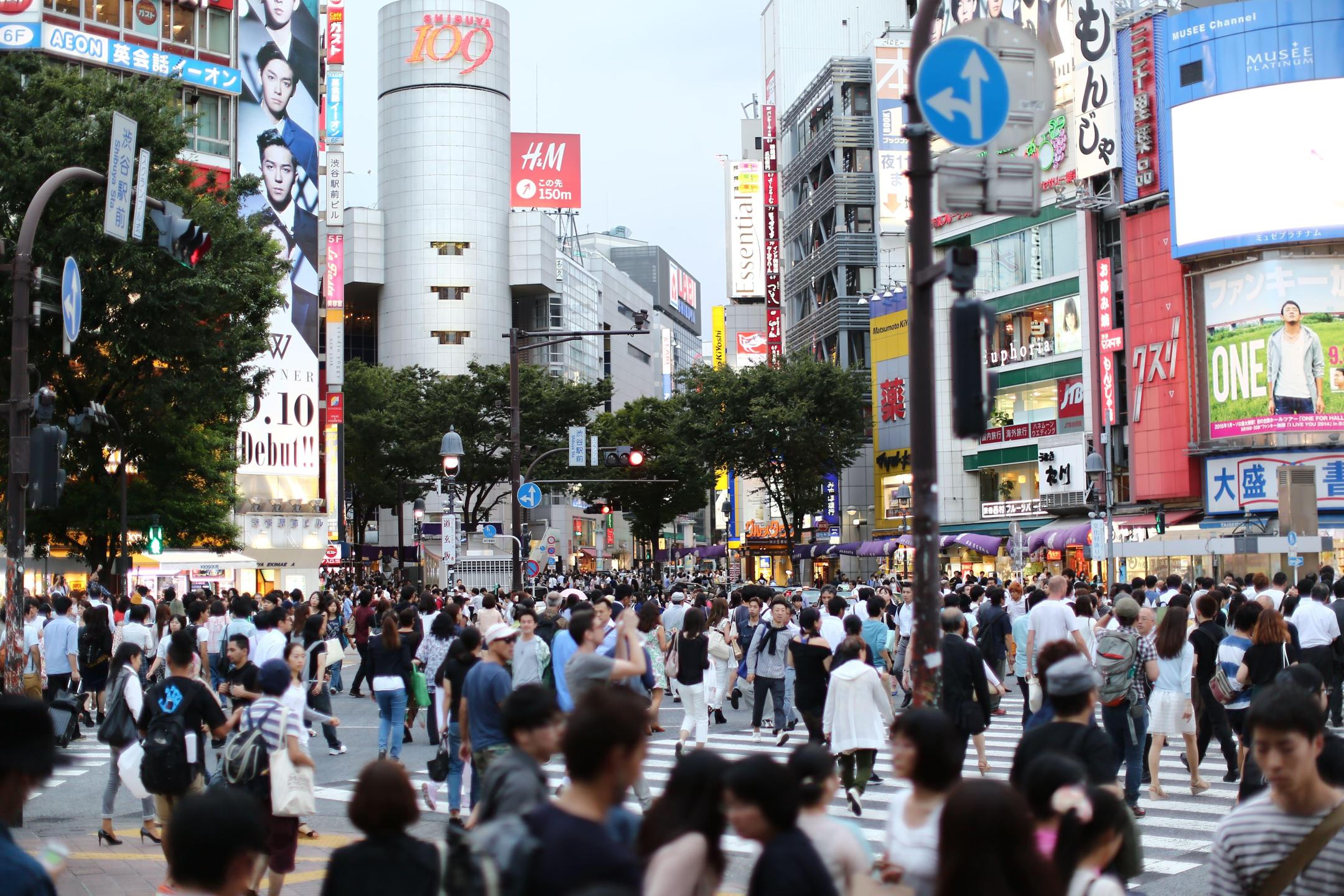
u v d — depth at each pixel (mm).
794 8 80688
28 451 13008
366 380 68562
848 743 11695
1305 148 41281
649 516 63031
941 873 4070
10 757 4527
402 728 14961
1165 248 45281
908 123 7656
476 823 6012
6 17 42250
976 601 22781
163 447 32125
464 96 100375
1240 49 42375
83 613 21875
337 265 64375
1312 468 32031
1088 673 6480
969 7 53438
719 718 19312
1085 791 4676
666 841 4738
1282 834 4352
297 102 53031
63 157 26125
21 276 13148
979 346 7031
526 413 55469
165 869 10125
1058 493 50219
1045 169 50844
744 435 51938
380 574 46250
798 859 4543
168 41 46688
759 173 100125
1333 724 15719
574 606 17125
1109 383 47750
